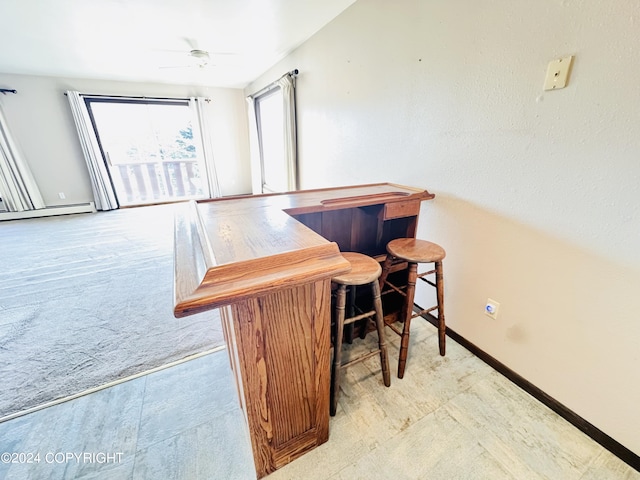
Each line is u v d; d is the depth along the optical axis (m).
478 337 1.58
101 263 2.94
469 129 1.43
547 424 1.22
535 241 1.24
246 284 0.69
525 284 1.31
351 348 1.68
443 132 1.58
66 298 2.29
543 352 1.29
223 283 0.69
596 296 1.08
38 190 4.70
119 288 2.45
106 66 3.85
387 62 1.88
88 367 1.58
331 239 1.71
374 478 1.03
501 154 1.31
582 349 1.15
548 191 1.16
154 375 1.52
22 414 1.29
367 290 1.91
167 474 1.05
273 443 1.00
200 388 1.43
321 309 0.93
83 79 4.61
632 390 1.03
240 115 5.93
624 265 0.99
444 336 1.57
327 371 1.03
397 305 1.92
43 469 1.07
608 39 0.91
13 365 1.59
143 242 3.54
